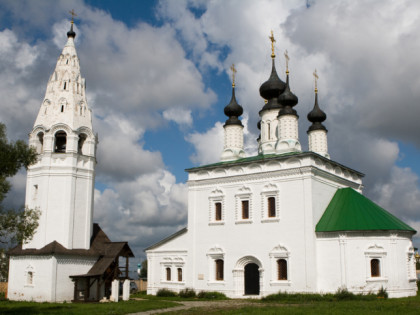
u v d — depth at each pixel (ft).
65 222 152.05
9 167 99.91
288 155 141.79
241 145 179.42
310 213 135.13
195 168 160.66
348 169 162.30
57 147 168.04
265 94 176.04
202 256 153.69
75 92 166.09
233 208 150.51
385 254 128.98
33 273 147.84
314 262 132.26
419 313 86.99
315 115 181.78
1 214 97.50
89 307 115.65
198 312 98.78
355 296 121.80
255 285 159.74
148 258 169.99
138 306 115.44
